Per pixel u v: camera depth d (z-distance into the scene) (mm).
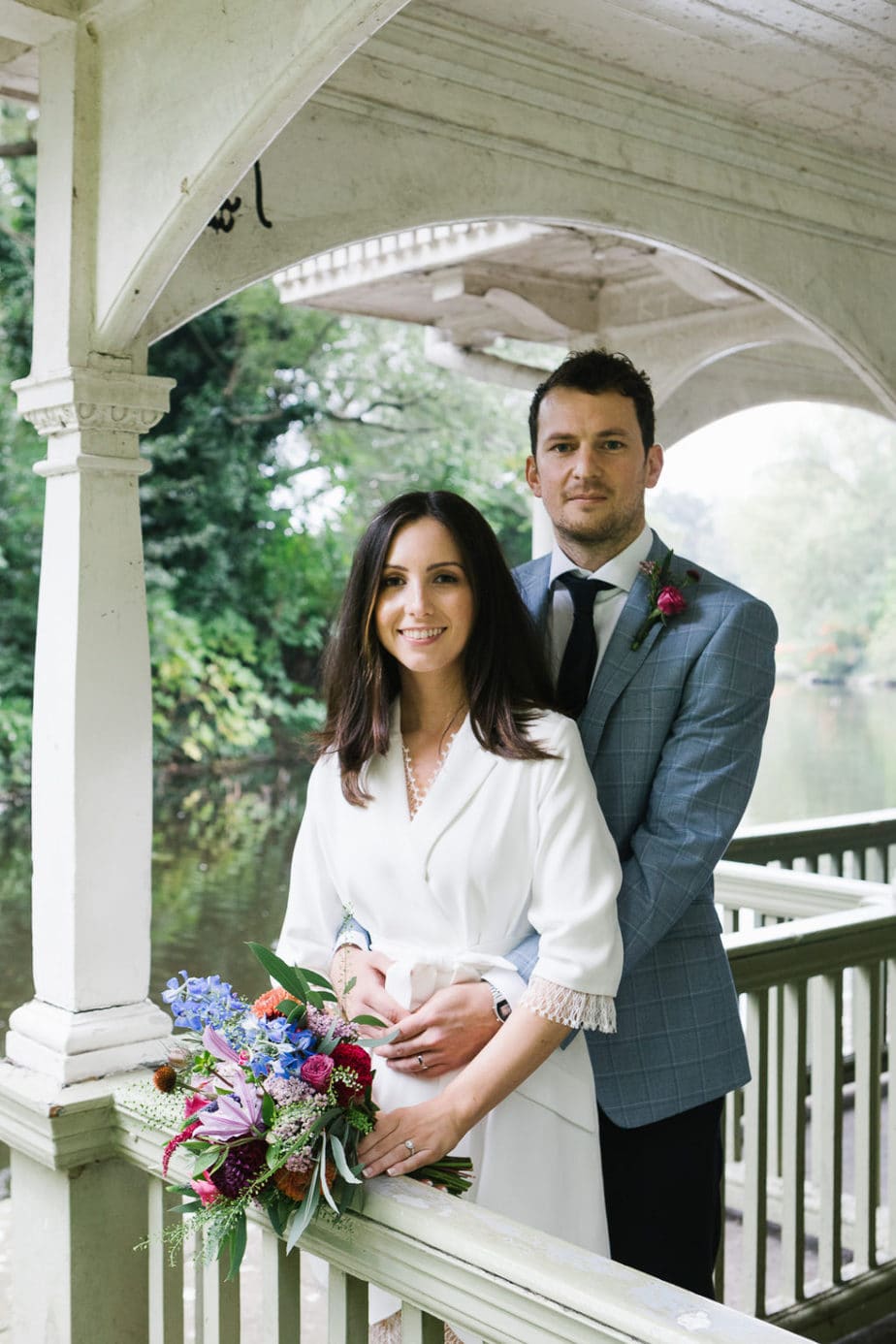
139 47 2223
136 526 2451
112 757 2416
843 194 3432
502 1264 1491
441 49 2648
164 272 2273
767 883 3867
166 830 11500
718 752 2025
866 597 23781
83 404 2342
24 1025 2467
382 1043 1745
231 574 16516
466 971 1866
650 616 2096
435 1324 1688
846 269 3479
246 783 14945
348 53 1938
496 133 2758
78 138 2318
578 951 1756
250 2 2010
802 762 17578
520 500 18938
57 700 2420
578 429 2143
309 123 2543
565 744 1862
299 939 2043
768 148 3221
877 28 2592
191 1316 3303
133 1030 2426
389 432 18109
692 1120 2119
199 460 16328
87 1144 2340
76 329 2334
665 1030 2088
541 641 1980
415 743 1962
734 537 24703
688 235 3105
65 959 2414
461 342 5250
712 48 2725
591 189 2922
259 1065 1643
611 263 4723
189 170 2135
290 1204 1688
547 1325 1458
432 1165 1762
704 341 4734
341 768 1958
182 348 16188
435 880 1867
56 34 2342
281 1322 1838
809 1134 4332
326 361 17391
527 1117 1860
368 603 1914
